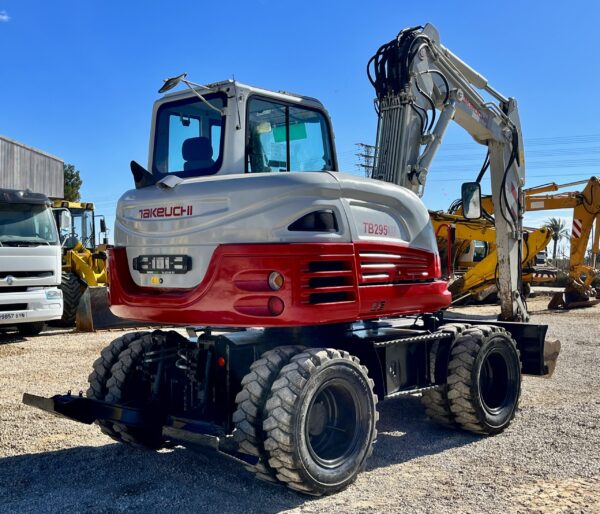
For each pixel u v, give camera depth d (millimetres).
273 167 5016
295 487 4008
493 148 7344
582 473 4496
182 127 5141
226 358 4340
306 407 3994
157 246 4586
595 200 17828
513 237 7426
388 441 5363
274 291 4078
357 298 4445
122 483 4406
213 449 4285
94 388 5152
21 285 11078
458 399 5332
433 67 6488
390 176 6074
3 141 22422
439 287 5363
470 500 4000
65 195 41750
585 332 12445
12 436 5543
